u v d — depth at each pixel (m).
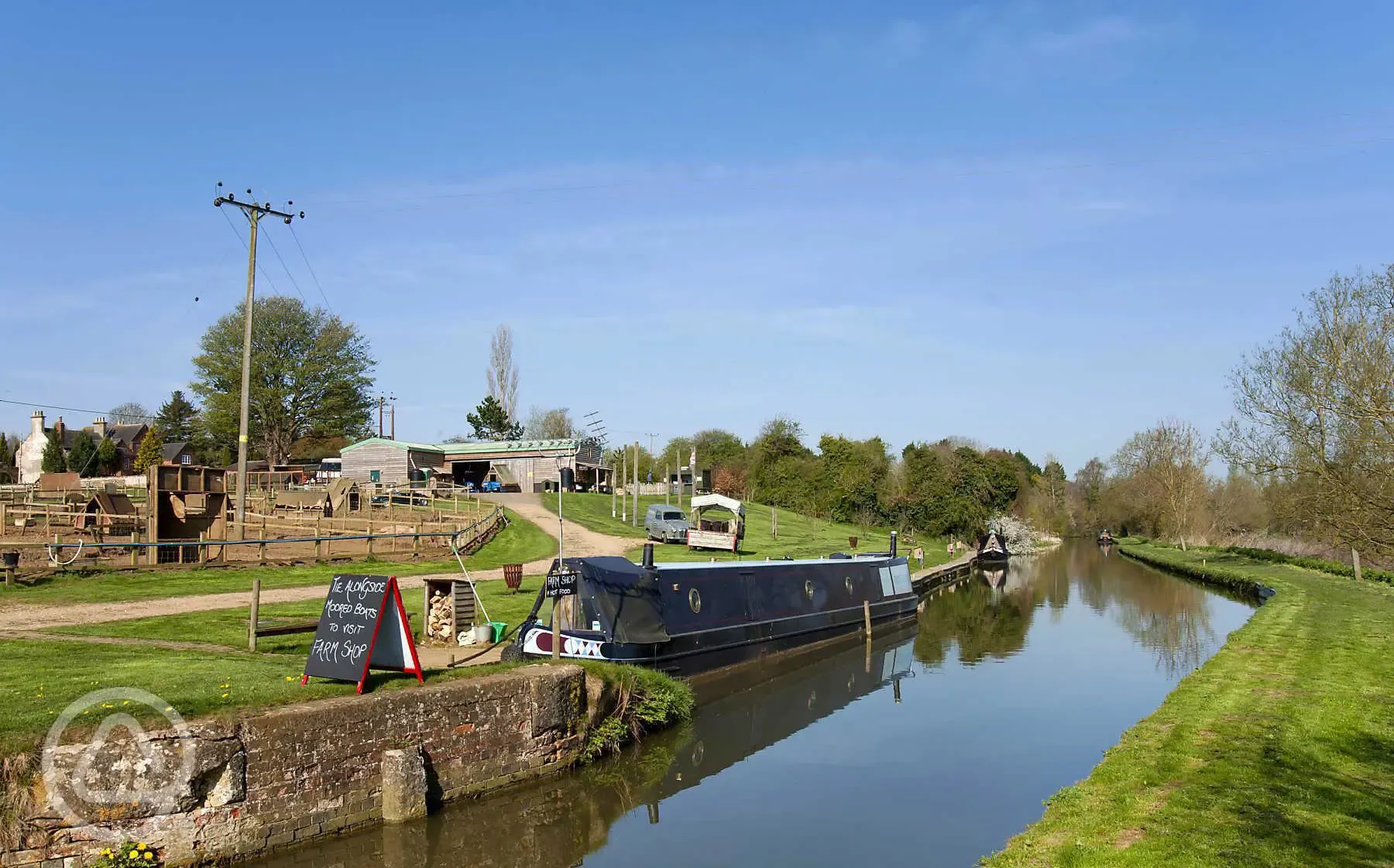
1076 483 129.38
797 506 74.06
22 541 26.69
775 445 83.75
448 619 17.67
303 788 10.52
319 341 72.94
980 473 72.50
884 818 13.20
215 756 9.74
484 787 12.62
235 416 70.62
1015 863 9.38
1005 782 14.92
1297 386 34.06
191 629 16.48
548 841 12.16
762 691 22.30
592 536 41.34
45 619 17.19
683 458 91.00
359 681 11.91
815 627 27.36
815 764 15.90
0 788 8.62
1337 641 22.36
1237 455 41.03
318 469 66.88
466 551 33.75
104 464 79.50
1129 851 9.32
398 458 58.56
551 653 16.94
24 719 9.41
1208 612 36.56
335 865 10.66
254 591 14.73
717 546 40.38
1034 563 69.44
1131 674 23.95
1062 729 18.31
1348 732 13.76
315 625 15.27
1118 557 77.06
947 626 34.03
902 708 20.27
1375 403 27.58
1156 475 77.19
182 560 28.00
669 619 21.03
